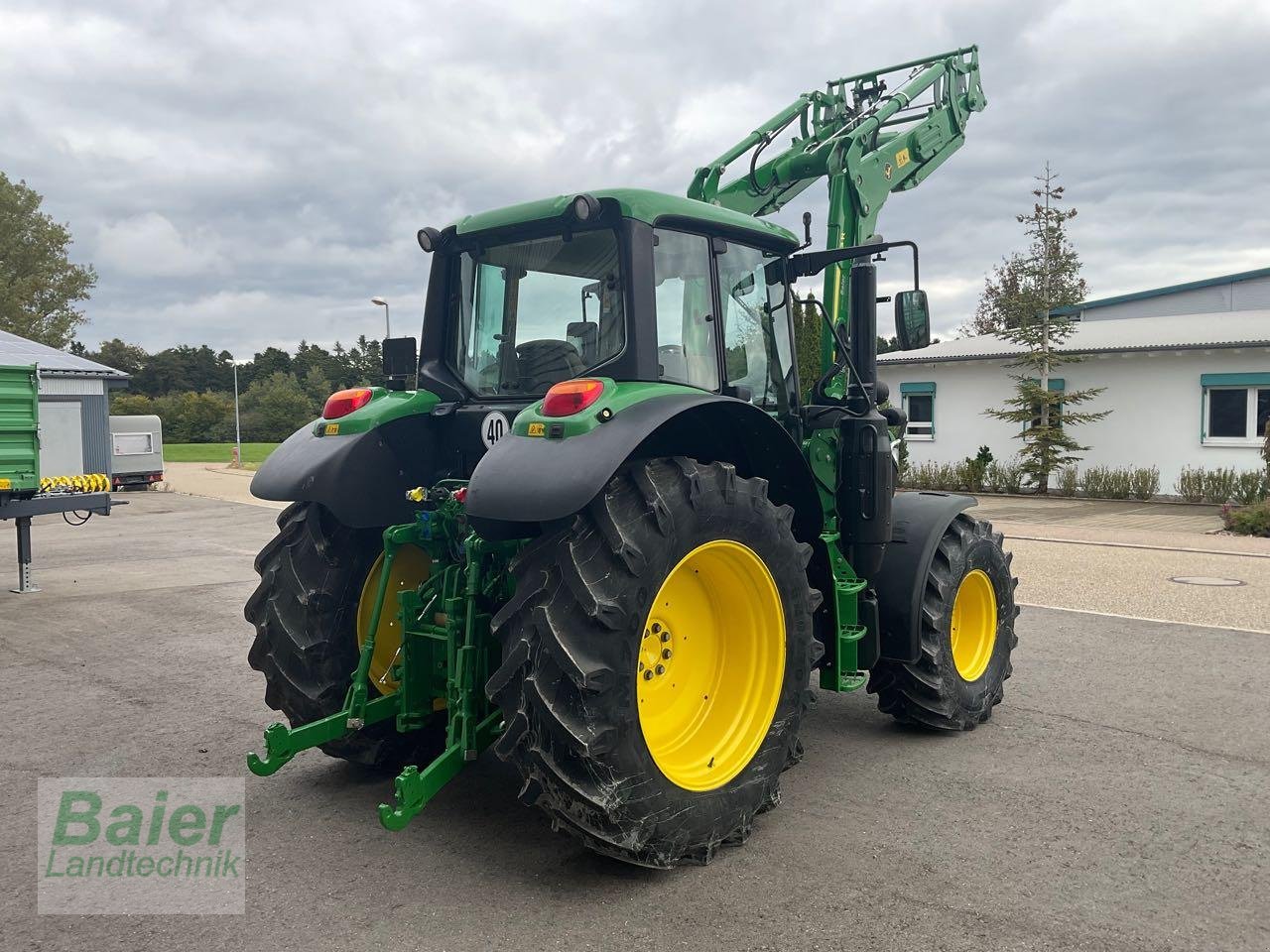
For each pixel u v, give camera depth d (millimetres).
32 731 4836
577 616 2939
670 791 3109
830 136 5953
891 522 4371
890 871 3197
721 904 2979
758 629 3582
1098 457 18750
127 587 9523
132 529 15469
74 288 49438
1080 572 9602
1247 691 5363
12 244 47375
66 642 6988
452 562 3689
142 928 2875
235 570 10719
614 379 3479
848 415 4430
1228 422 17281
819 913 2912
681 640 3502
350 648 3939
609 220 3535
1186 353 17531
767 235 4168
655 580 3055
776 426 3699
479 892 3092
